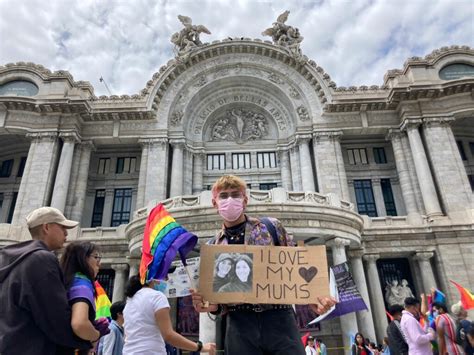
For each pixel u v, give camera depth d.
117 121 35.66
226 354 4.15
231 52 38.28
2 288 3.85
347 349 20.78
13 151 38.22
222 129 38.81
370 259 28.22
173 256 5.25
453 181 31.00
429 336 8.52
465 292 15.29
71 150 33.41
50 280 3.81
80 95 35.75
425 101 34.09
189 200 22.89
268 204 21.67
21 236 28.95
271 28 39.38
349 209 24.47
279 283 4.21
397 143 34.59
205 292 4.20
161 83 36.47
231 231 4.77
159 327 5.52
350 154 37.75
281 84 37.72
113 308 8.65
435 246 28.64
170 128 35.97
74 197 32.81
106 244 28.78
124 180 36.97
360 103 34.94
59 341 3.78
